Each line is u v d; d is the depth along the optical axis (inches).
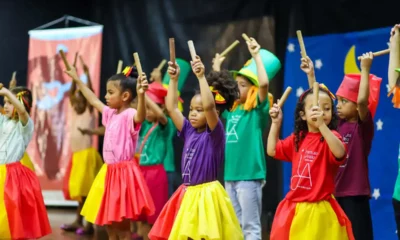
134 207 180.7
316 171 149.7
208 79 166.6
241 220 197.0
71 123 311.1
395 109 226.7
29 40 327.9
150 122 236.4
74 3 335.3
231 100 167.9
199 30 289.0
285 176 256.1
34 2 335.0
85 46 309.7
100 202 182.5
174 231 150.4
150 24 302.2
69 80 313.3
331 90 247.6
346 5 249.3
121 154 185.3
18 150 201.5
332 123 156.9
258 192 196.2
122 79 189.6
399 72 160.4
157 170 229.8
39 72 318.0
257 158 195.2
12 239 192.5
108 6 318.3
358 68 241.8
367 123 173.3
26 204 198.8
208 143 156.3
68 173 276.2
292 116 255.3
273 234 152.8
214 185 155.6
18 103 199.3
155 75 253.0
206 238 147.6
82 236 247.6
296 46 257.1
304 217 147.8
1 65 334.6
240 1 278.8
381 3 240.4
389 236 223.5
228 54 279.9
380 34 235.1
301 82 254.7
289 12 266.7
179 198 158.9
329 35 249.8
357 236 168.2
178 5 294.8
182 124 162.9
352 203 169.9
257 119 197.6
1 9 334.0
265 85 189.5
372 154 231.1
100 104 197.9
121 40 310.8
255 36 274.4
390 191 225.6
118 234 186.7
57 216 304.3
